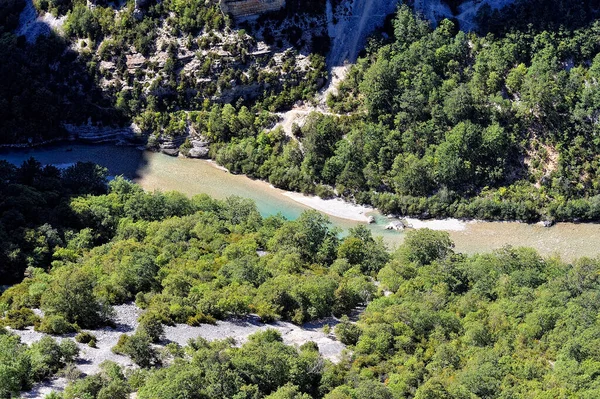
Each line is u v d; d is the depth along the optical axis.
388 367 177.75
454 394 165.00
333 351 186.00
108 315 189.88
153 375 158.88
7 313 188.62
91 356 172.62
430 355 183.25
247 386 158.50
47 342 167.50
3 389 152.88
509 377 171.50
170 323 188.88
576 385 169.25
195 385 154.50
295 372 167.12
